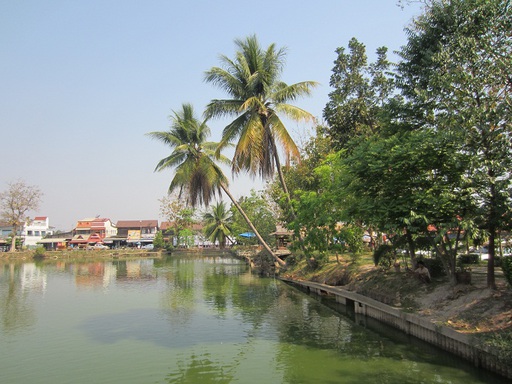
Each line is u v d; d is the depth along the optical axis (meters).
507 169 11.21
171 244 84.56
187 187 35.38
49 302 22.30
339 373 10.30
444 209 12.25
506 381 9.02
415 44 15.86
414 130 14.51
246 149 25.77
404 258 20.19
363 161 13.81
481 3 12.93
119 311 19.41
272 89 28.28
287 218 33.91
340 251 26.31
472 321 11.10
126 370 10.91
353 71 28.55
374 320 16.27
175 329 15.49
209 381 10.00
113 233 103.00
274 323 16.38
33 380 10.26
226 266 50.53
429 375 9.93
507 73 11.81
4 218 74.62
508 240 13.55
